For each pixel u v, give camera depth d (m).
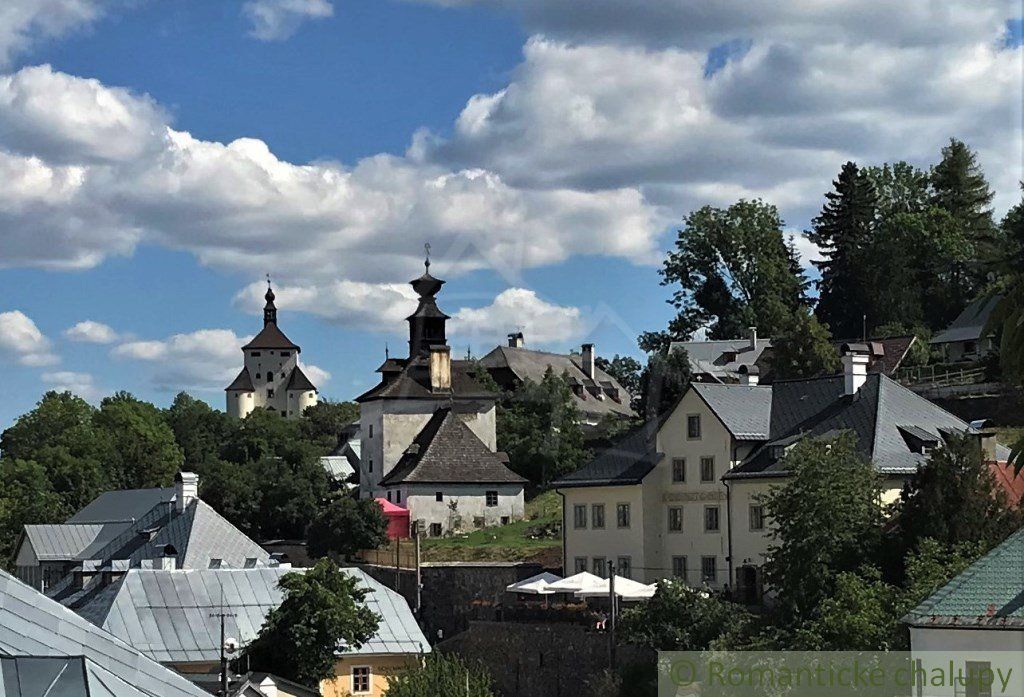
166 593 63.81
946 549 48.16
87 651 22.73
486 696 54.59
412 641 61.44
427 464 84.00
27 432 138.12
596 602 63.50
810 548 50.53
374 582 64.69
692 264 94.44
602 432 68.25
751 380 78.75
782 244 98.75
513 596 69.19
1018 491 57.22
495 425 61.97
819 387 67.12
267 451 141.62
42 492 120.62
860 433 63.44
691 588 57.22
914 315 118.38
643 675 52.59
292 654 57.56
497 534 80.69
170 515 85.06
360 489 89.62
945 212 121.38
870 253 120.69
